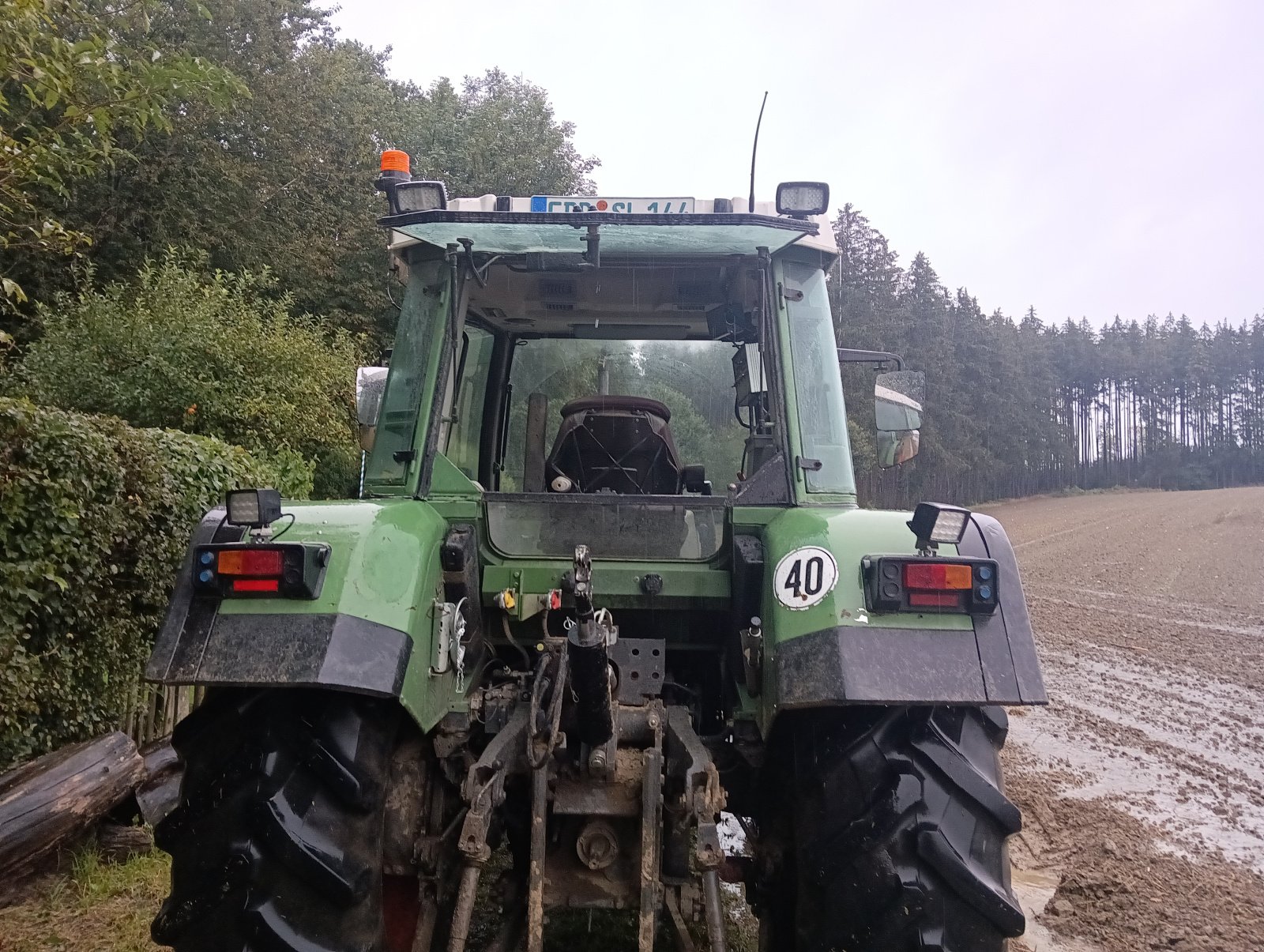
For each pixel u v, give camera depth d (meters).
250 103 18.80
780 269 3.23
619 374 4.20
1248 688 9.23
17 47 4.48
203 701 2.47
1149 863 4.59
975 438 58.94
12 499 4.51
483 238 3.18
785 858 2.65
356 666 2.24
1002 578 2.52
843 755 2.40
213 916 2.21
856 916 2.30
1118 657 10.97
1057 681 9.48
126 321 10.79
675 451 3.92
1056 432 76.56
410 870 2.54
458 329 3.29
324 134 21.70
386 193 3.19
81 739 5.07
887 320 45.16
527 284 3.75
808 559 2.48
